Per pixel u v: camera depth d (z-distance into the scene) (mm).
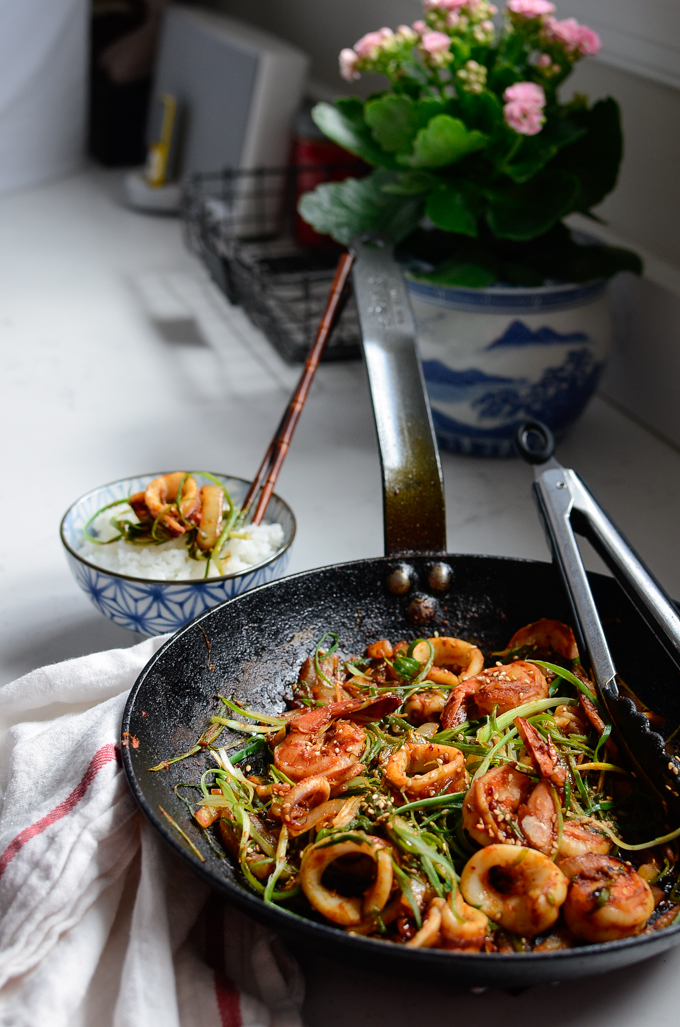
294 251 1354
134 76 1690
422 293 837
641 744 562
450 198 812
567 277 833
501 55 844
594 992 531
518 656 646
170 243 1420
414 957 466
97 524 713
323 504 858
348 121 875
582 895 503
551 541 640
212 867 536
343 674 641
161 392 1017
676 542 804
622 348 968
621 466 898
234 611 625
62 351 1080
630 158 953
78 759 566
